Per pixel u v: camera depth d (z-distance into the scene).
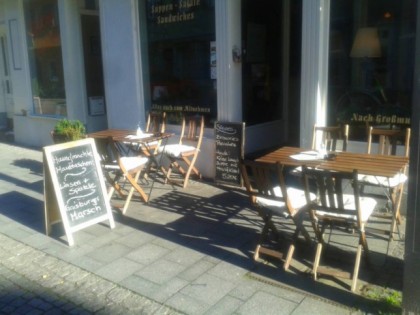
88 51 8.49
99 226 4.80
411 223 2.75
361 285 3.46
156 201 5.54
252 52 6.70
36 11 8.84
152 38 6.99
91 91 8.61
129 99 7.30
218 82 6.08
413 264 2.78
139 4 6.96
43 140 9.23
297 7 7.32
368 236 4.32
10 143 9.83
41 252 4.27
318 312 3.12
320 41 5.07
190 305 3.28
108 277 3.74
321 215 3.64
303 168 3.40
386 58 4.84
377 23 4.85
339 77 5.18
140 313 3.22
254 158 6.64
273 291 3.42
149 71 7.15
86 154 4.61
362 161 3.87
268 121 7.26
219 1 5.87
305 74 5.21
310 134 5.28
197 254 4.08
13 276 3.84
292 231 4.49
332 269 3.58
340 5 5.02
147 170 6.30
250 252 4.08
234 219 4.89
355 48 5.02
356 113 5.13
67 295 3.51
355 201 3.29
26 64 9.33
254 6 6.62
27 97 9.46
